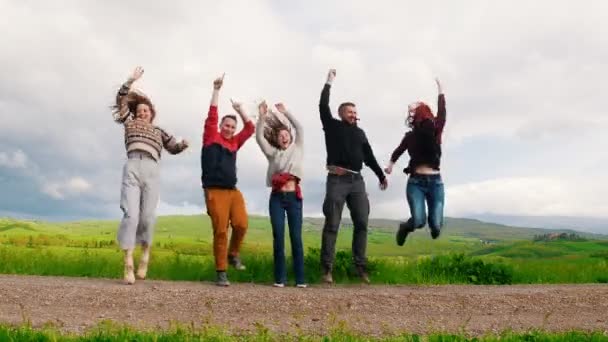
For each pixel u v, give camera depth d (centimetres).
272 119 906
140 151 837
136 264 965
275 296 732
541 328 625
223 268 852
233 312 675
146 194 840
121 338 505
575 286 948
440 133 934
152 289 736
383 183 962
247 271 949
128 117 855
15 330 523
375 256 1088
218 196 859
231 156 870
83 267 934
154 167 844
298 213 891
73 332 548
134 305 678
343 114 931
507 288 896
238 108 887
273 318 654
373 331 606
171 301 696
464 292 807
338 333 573
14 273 921
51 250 1048
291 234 887
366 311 699
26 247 1057
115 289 721
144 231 848
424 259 1073
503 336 574
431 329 618
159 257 1023
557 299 789
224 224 855
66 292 699
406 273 1009
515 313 723
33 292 695
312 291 792
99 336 508
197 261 988
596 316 717
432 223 933
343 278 954
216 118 875
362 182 934
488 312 721
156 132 856
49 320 587
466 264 1052
